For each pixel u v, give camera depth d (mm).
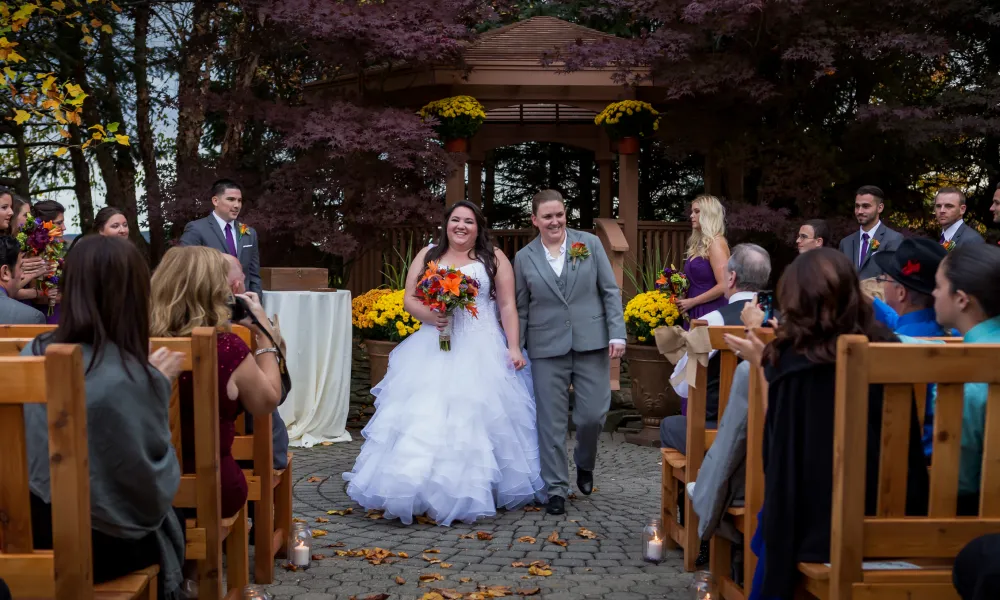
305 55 11273
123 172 12328
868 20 8711
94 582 2416
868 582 2330
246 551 3383
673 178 14008
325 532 4598
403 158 8352
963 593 2246
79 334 2338
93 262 2332
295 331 6855
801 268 2559
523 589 3635
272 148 10961
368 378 8227
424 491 4758
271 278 7023
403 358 5234
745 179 10680
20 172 11211
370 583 3754
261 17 9969
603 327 5199
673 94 8609
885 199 10016
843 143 9852
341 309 7160
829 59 8133
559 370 5137
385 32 8242
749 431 3059
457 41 8750
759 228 8648
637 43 8625
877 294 3744
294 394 6949
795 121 9742
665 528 4305
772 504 2512
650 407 7211
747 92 8859
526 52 9367
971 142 10500
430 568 3988
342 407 7258
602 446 7223
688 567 3938
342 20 8188
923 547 2344
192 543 2904
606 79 9359
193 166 9633
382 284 9430
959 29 9383
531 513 5078
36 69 10328
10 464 2076
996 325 2516
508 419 5059
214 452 2891
